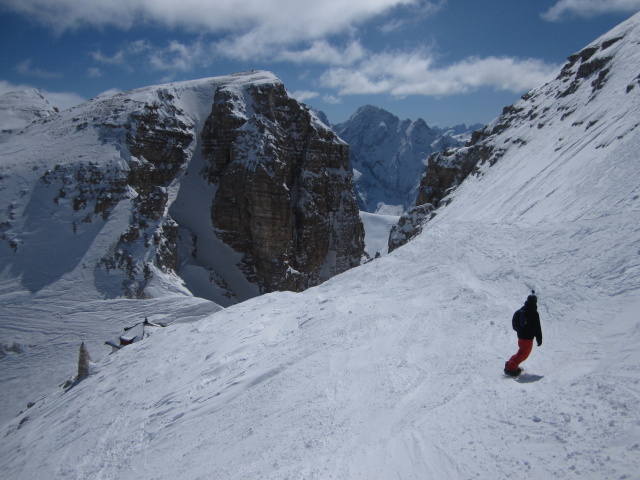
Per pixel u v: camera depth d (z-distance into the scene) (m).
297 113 75.12
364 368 11.42
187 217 62.12
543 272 14.68
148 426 13.49
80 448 14.02
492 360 10.13
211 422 11.69
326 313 16.77
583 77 46.00
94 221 50.59
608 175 21.39
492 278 15.94
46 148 57.50
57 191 52.12
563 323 10.93
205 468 9.16
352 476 7.09
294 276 64.06
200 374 15.70
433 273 18.67
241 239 62.88
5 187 51.72
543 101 52.44
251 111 70.12
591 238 15.64
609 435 6.23
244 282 60.66
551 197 25.20
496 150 50.56
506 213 28.61
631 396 6.95
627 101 30.20
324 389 10.87
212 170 66.38
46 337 38.84
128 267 47.59
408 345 12.18
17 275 45.00
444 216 41.81
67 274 45.88
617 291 11.52
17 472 14.63
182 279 52.16
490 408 7.92
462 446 7.03
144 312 42.28
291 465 7.93
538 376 8.71
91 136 59.06
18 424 22.34
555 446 6.35
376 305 16.34
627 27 45.88
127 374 19.36
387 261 23.05
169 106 68.12
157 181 61.41
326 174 76.81
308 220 70.62
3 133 66.25
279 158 64.94
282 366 13.22
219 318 22.03
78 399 19.33
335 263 75.56
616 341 9.18
